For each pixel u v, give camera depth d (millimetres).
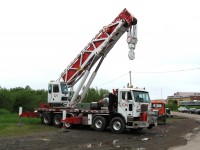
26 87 52781
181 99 146625
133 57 22734
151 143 16281
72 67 25172
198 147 14789
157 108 33406
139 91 21469
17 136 17594
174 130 25547
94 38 24188
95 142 16250
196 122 38469
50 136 18078
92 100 43562
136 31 23016
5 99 43000
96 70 24672
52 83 25328
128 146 14914
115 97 21828
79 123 23062
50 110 24922
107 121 22156
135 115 20844
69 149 13523
